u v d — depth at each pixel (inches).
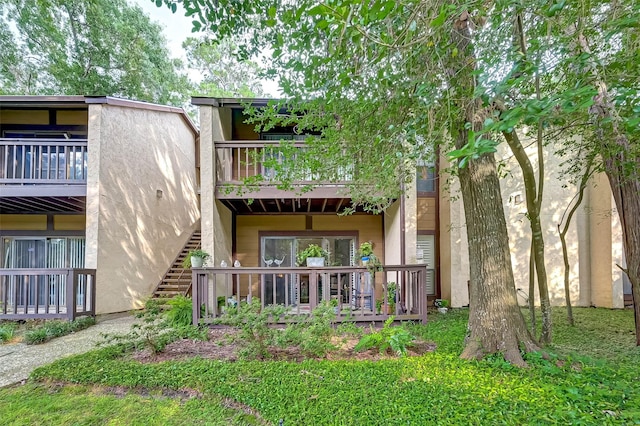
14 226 360.8
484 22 123.8
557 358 149.9
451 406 108.9
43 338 218.2
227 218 351.6
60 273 267.3
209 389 133.5
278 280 372.2
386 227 371.6
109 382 142.7
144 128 375.2
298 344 182.7
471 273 164.6
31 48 573.9
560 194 330.0
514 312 156.1
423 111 135.3
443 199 339.9
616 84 106.0
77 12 594.2
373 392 121.7
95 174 298.5
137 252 351.3
